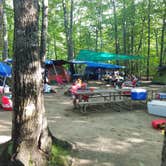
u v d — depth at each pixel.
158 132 6.90
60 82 20.03
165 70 19.88
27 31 4.11
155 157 5.14
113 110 9.78
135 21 26.84
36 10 4.21
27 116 4.23
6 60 16.20
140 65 30.14
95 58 16.83
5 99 9.56
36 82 4.26
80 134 6.57
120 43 29.97
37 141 4.36
